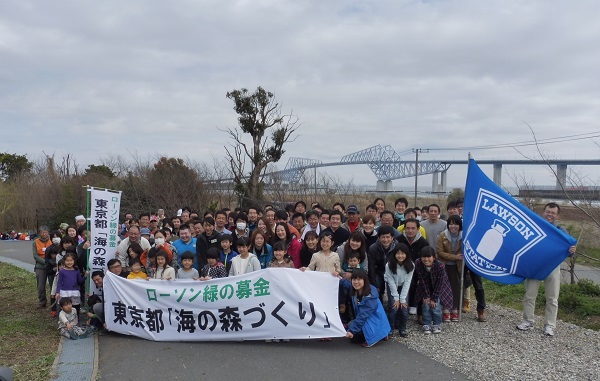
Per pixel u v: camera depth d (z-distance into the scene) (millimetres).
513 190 13016
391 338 7570
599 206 9969
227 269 8352
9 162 45719
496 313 9180
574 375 5988
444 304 7766
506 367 6277
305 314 7195
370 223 8414
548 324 7684
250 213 9719
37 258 10453
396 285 7746
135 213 25703
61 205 30938
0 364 6520
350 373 6137
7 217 34281
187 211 11836
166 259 8266
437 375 6070
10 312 9859
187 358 6777
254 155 24375
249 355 6844
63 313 7992
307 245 8211
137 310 7754
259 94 24047
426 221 9109
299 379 5953
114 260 8375
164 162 27203
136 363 6613
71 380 5953
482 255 7891
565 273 14086
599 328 8227
